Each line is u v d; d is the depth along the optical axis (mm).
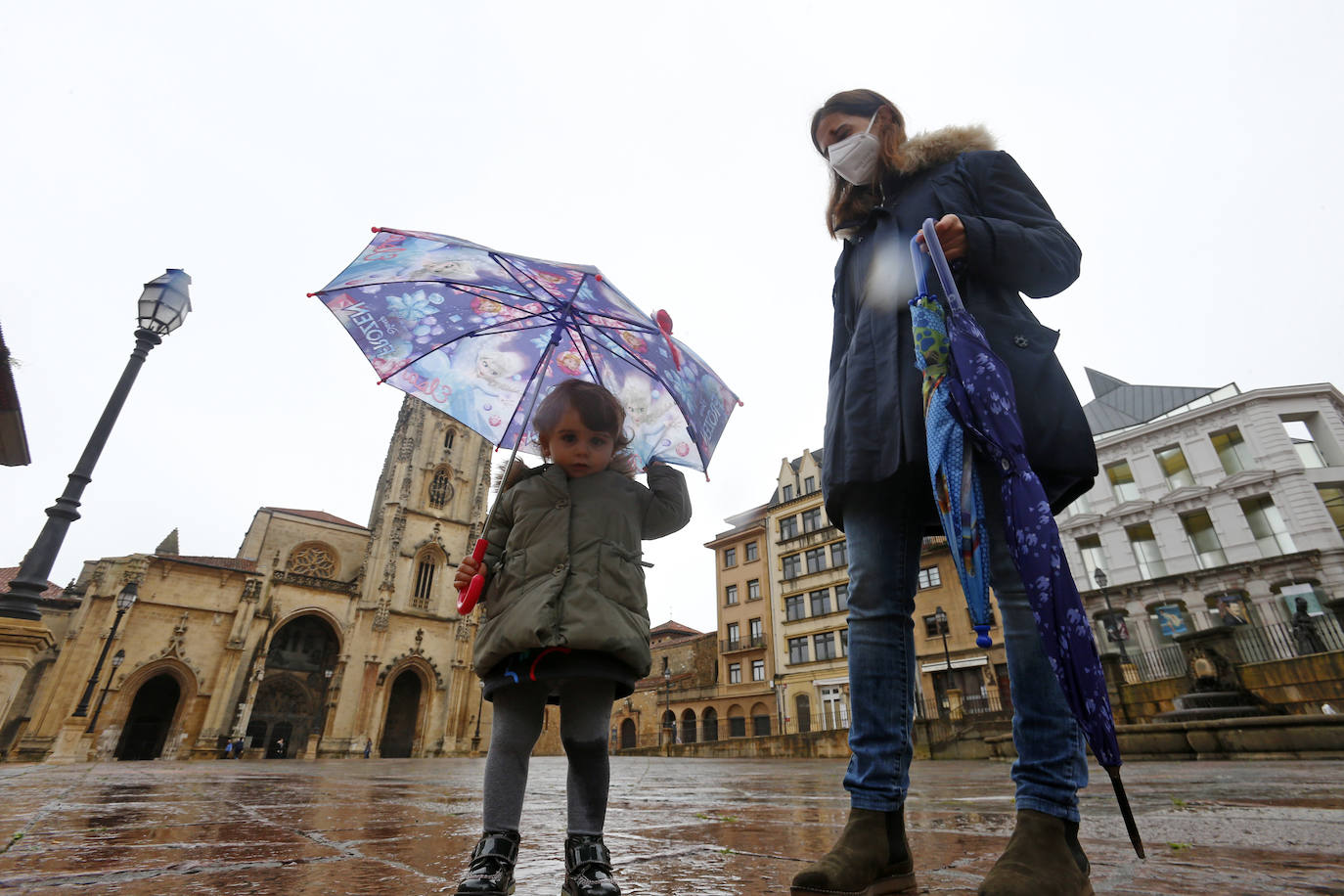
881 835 1619
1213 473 25078
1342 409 25203
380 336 2459
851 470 1864
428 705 39469
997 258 1771
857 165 2205
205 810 3594
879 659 1778
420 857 2109
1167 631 24062
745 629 36344
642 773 10266
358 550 44469
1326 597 21484
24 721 32250
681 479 2256
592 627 1669
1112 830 2625
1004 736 11742
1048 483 1681
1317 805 3270
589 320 2645
